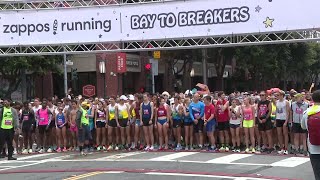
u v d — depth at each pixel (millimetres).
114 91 34531
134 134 16891
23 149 17609
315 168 7184
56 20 16812
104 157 15086
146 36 16219
